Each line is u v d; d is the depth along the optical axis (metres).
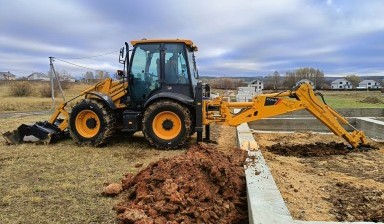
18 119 15.68
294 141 9.55
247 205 4.33
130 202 4.57
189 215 3.95
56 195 5.01
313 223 3.21
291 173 5.87
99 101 8.82
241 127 9.69
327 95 43.22
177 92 8.88
